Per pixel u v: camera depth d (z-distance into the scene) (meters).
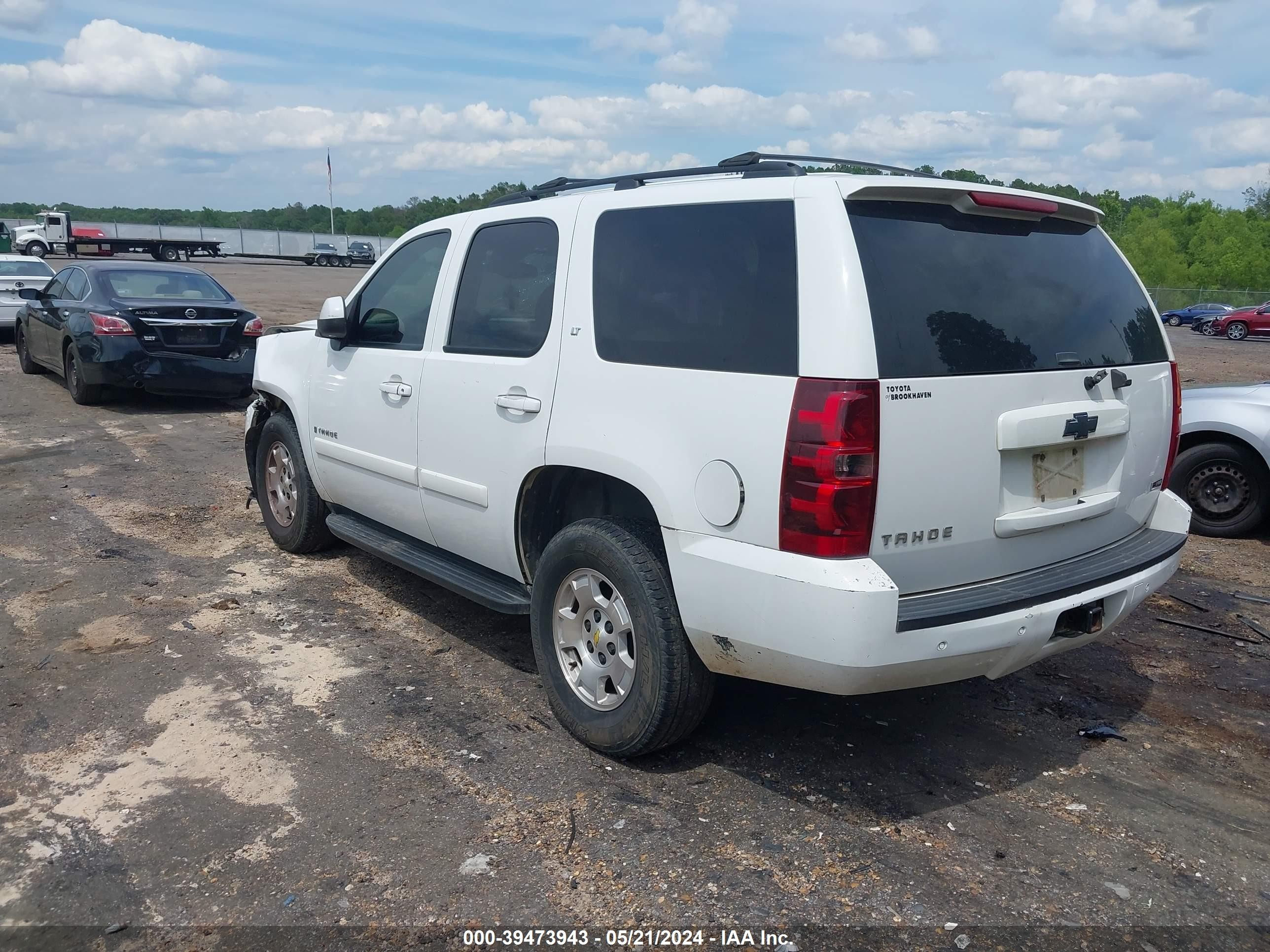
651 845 3.25
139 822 3.33
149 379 10.87
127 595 5.50
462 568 4.67
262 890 2.99
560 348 3.86
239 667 4.60
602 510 4.18
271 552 6.36
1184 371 21.81
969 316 3.27
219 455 9.20
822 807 3.52
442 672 4.62
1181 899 3.05
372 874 3.08
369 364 5.04
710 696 3.62
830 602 2.94
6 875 3.04
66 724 4.00
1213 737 4.16
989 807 3.55
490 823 3.37
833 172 3.38
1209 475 7.26
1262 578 6.31
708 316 3.35
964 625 3.13
